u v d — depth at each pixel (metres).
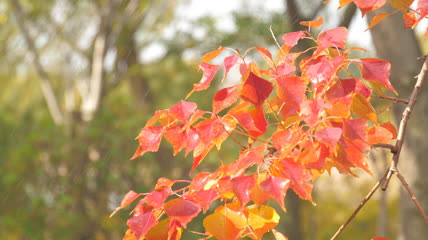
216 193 1.13
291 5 4.53
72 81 9.26
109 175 6.00
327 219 9.19
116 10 8.55
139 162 6.28
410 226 4.62
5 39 8.94
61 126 6.47
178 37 8.43
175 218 1.14
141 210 1.20
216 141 1.23
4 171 6.18
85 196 6.17
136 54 9.00
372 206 9.39
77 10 8.85
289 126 1.29
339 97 1.17
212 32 7.48
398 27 4.24
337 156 1.14
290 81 1.16
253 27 6.34
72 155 6.21
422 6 1.26
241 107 1.22
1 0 8.81
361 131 1.11
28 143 6.31
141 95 8.87
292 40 1.35
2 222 5.66
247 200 1.08
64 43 9.20
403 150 4.54
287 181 1.05
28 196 6.15
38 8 8.84
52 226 5.92
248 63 1.19
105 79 8.67
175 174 6.26
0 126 6.86
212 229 1.14
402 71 4.27
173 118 1.27
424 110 4.29
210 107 5.01
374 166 5.11
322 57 1.28
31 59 8.88
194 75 8.59
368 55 4.32
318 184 9.19
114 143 6.14
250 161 1.12
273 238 3.53
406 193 4.59
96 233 5.83
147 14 8.73
